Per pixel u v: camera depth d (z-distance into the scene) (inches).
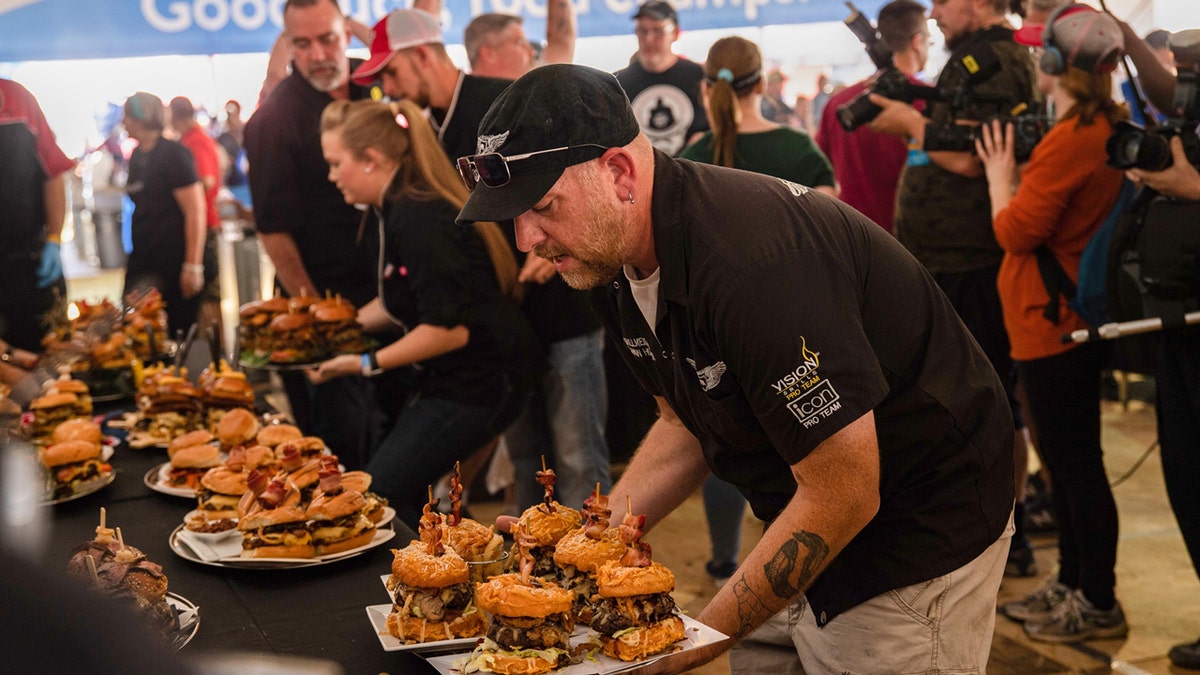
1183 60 105.0
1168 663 128.9
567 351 147.9
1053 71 122.5
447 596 61.2
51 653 20.9
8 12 211.9
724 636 59.1
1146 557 162.2
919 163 147.2
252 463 89.0
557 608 56.2
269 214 172.4
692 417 69.7
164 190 242.1
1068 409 130.4
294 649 62.6
